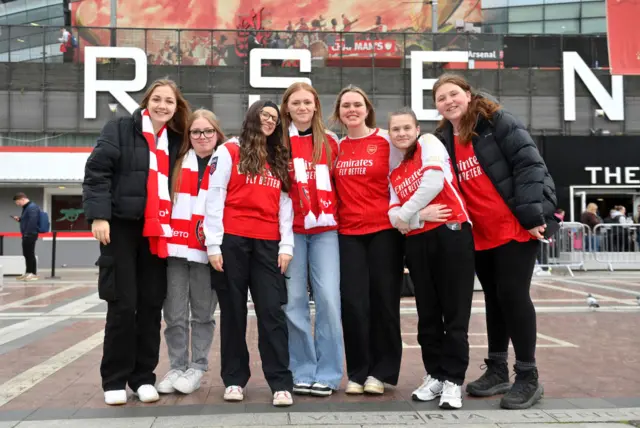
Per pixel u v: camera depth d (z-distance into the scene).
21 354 4.90
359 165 3.73
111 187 3.40
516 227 3.42
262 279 3.56
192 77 18.50
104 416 3.17
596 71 19.11
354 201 3.74
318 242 3.76
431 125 18.75
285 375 3.48
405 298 9.30
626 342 5.44
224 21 27.97
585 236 14.42
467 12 28.67
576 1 30.52
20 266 13.91
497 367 3.76
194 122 3.76
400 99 18.98
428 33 19.03
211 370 4.41
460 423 3.05
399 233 3.76
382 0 28.39
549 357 4.77
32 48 18.09
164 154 3.63
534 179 3.32
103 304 8.46
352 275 3.71
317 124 3.79
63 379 4.04
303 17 28.16
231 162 3.58
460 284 3.48
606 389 3.77
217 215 3.52
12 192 17.31
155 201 3.42
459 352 3.44
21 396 3.60
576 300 8.81
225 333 3.57
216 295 3.88
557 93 19.22
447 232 3.48
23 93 18.00
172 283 3.77
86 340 5.56
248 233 3.54
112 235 3.42
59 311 7.69
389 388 3.85
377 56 18.94
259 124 3.59
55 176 16.97
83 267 17.39
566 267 14.05
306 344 3.76
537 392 3.42
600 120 19.14
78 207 17.69
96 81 17.98
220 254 3.51
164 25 27.89
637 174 18.30
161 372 4.34
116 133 3.44
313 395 3.65
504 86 19.16
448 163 3.58
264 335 3.53
